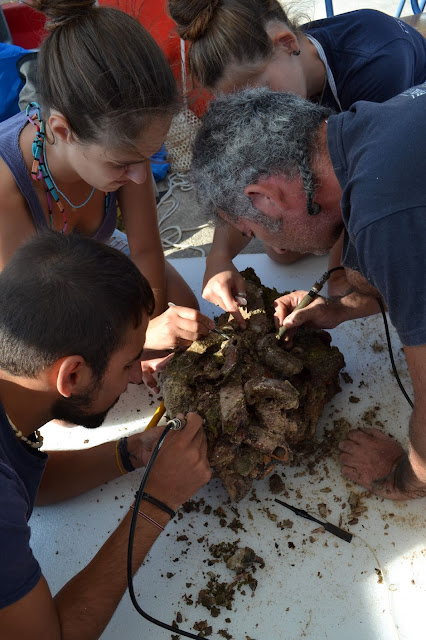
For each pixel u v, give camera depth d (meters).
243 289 1.87
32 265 1.05
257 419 1.58
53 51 1.30
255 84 1.72
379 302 1.75
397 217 1.05
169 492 1.36
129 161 1.45
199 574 1.46
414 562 1.45
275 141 1.20
